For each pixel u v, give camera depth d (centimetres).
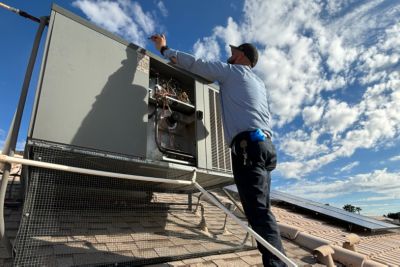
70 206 242
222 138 285
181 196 488
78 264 182
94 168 223
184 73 279
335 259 347
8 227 231
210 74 222
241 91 209
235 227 374
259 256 268
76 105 186
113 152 195
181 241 271
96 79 201
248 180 185
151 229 289
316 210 667
